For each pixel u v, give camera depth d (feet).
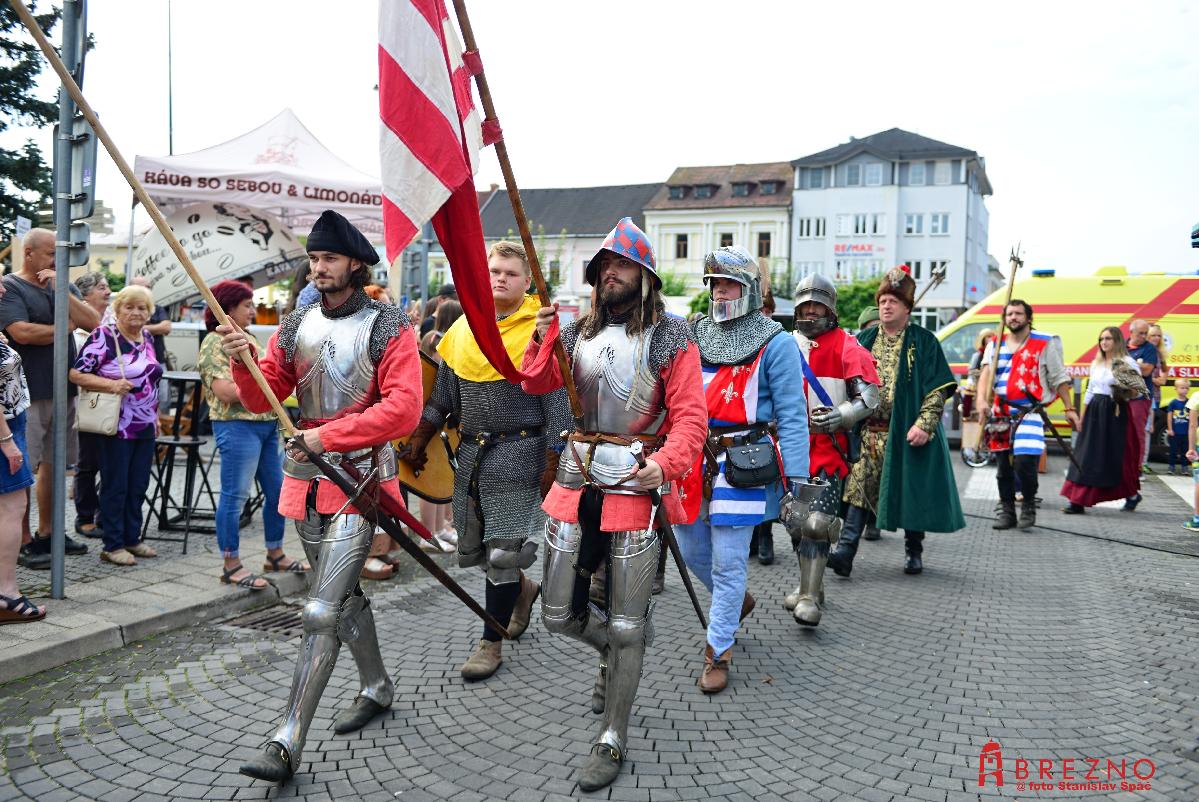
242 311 15.61
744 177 171.22
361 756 9.95
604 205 177.06
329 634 9.49
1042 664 13.35
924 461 18.54
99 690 11.59
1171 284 41.50
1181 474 37.83
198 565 17.13
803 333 15.94
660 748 10.34
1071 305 42.73
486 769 9.71
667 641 14.33
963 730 10.95
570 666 13.04
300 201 27.73
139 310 17.01
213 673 12.32
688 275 167.43
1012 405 24.88
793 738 10.66
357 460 9.89
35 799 8.82
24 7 7.52
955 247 158.40
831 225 162.91
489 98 9.03
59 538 14.55
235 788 9.16
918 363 18.69
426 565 10.62
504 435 12.78
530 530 12.80
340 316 10.15
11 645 12.26
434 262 149.28
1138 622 15.58
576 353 10.31
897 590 17.78
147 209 8.76
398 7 9.05
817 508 14.66
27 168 62.85
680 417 9.79
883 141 164.25
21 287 16.74
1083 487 27.12
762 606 16.49
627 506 9.77
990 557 21.07
